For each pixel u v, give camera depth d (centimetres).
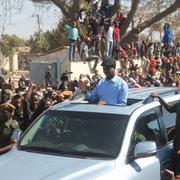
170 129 666
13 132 725
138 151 541
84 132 578
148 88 804
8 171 511
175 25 3775
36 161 534
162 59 2805
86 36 2334
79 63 2216
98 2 2450
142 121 598
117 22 2403
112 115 589
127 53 2694
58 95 1014
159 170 586
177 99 706
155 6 3184
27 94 941
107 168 516
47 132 596
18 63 5284
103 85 678
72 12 2512
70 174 493
